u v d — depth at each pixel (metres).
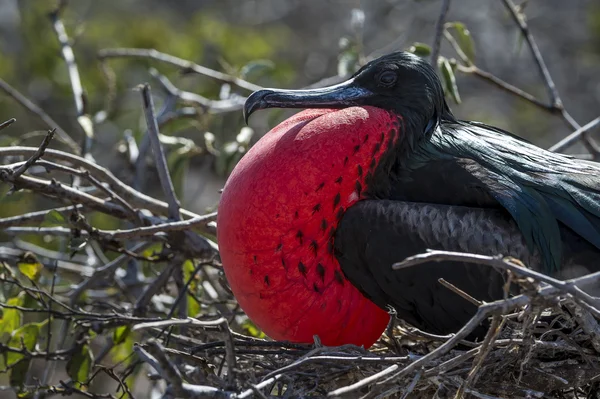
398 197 8.13
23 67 15.77
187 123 11.19
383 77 8.28
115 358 10.18
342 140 7.67
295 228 7.54
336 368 7.22
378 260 7.68
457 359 6.81
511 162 8.19
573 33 17.42
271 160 7.56
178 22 17.59
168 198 9.17
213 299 10.12
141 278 10.95
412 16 16.61
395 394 7.30
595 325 6.70
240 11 18.45
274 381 6.79
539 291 6.14
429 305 7.71
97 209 8.88
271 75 13.44
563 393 7.61
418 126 8.26
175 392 5.99
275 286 7.62
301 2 18.66
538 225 7.72
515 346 7.06
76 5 16.62
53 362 10.22
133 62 15.20
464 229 7.64
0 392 13.80
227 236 7.67
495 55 17.05
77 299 9.45
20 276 10.40
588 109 16.77
